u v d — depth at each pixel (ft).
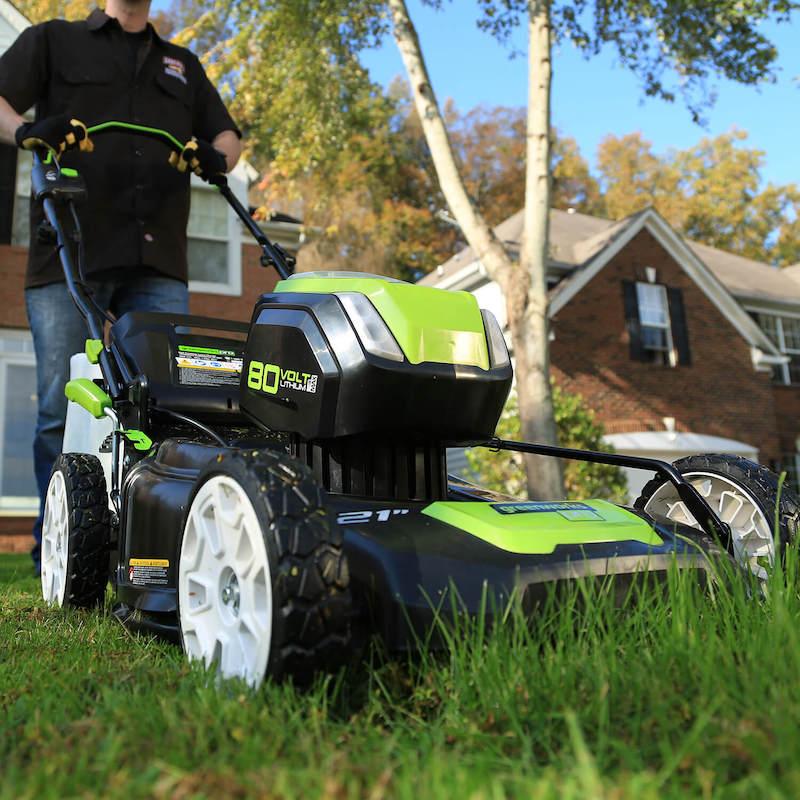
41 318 14.56
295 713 5.40
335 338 7.97
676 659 5.89
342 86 38.93
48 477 14.88
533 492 29.27
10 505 39.24
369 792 4.33
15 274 40.45
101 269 14.43
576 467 42.55
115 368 11.37
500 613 6.51
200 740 4.98
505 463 43.27
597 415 52.80
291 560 5.80
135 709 5.56
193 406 11.37
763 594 7.61
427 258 100.94
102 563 10.73
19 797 4.26
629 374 54.44
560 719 5.31
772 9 29.27
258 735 5.01
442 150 31.24
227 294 45.29
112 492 10.67
